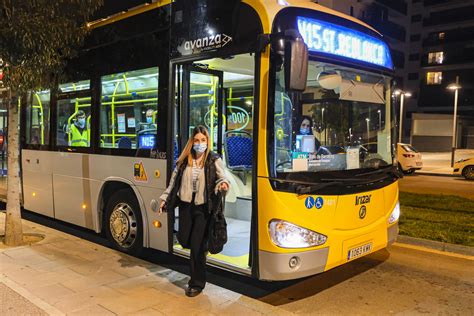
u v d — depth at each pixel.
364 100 5.23
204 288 4.85
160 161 5.46
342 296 5.07
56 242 6.59
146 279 5.10
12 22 5.37
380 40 5.52
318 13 4.68
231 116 7.19
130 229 6.11
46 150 7.56
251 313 4.23
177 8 5.30
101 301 4.43
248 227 5.88
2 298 4.37
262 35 4.25
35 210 7.95
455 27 53.59
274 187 4.21
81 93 6.80
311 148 4.58
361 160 5.10
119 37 6.14
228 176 6.17
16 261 5.66
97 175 6.50
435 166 28.16
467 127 47.62
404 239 7.50
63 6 5.83
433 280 5.63
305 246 4.25
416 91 58.41
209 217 4.60
